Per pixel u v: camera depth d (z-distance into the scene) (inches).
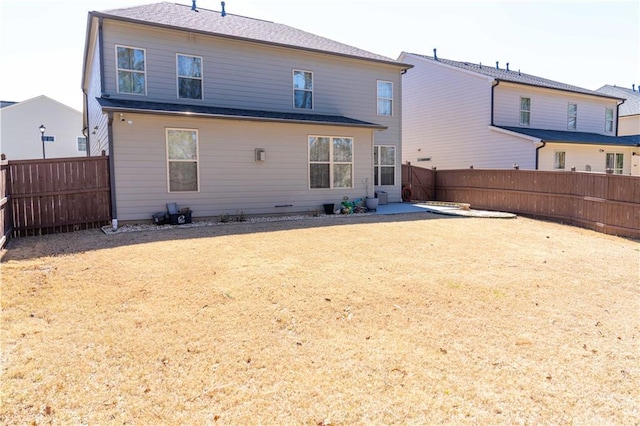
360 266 235.6
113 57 434.0
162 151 400.5
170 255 255.3
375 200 525.7
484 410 103.0
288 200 474.9
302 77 555.8
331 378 117.4
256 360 127.3
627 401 107.5
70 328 148.0
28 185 338.6
